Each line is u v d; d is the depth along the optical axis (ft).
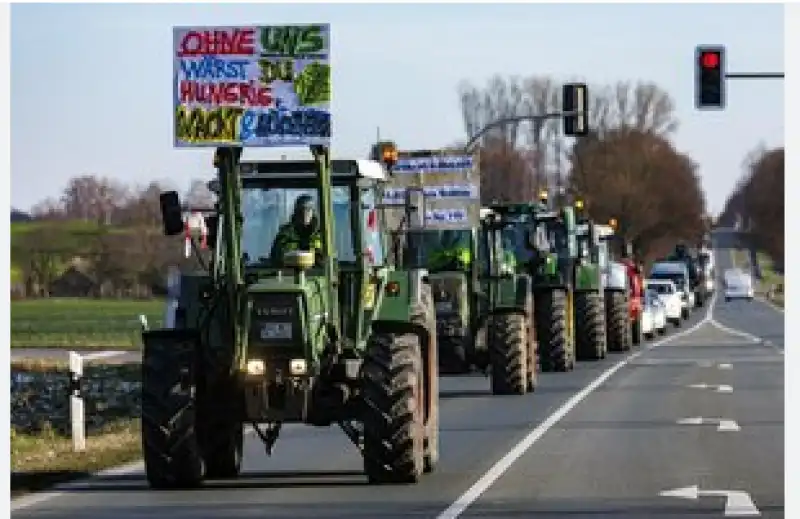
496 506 97.40
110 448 138.31
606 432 147.74
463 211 205.16
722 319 557.74
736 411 172.55
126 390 225.76
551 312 245.24
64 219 644.27
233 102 107.24
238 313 108.17
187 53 107.45
